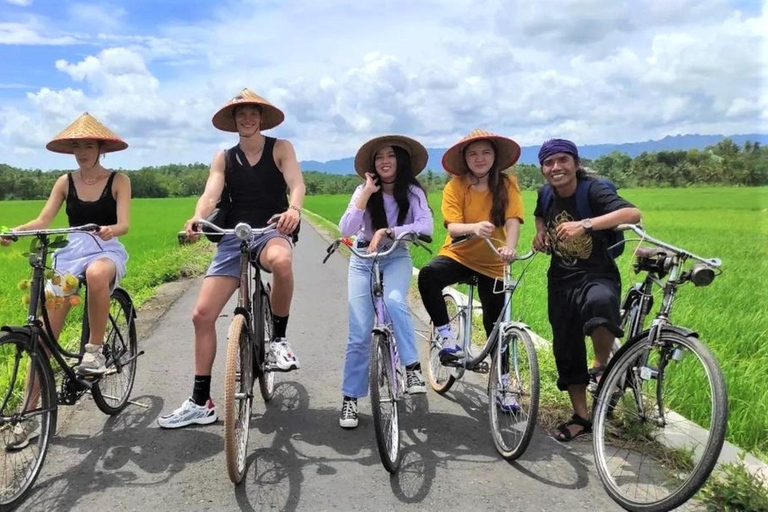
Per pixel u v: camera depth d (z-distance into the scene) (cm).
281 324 456
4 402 361
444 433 441
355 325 438
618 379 376
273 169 441
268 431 440
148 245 1684
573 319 419
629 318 443
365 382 445
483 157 450
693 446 387
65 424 444
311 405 491
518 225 458
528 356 382
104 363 426
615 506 343
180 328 726
